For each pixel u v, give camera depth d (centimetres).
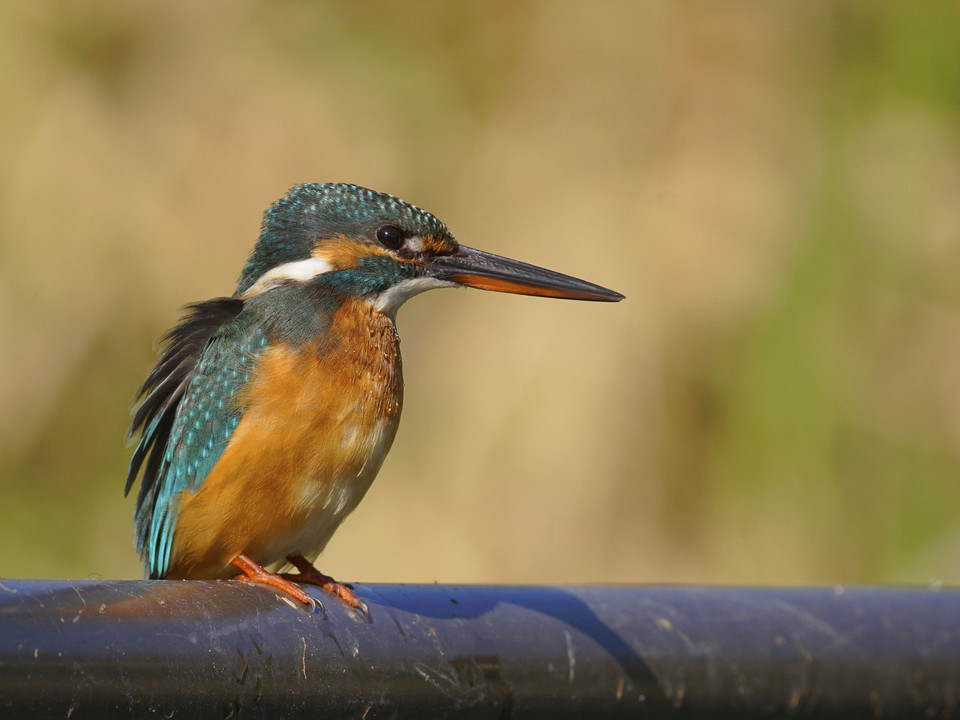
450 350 1236
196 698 449
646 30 1307
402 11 1330
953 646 616
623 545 1188
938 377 1237
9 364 1211
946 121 1311
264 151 1252
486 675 523
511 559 1181
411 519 1199
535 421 1195
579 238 1230
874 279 1260
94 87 1249
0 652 408
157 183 1235
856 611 609
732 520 1206
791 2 1316
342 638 493
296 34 1299
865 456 1230
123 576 1242
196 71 1269
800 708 590
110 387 1248
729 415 1219
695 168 1264
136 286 1228
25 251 1212
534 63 1310
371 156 1266
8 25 1236
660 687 558
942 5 1314
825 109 1304
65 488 1251
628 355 1203
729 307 1226
